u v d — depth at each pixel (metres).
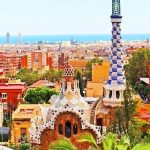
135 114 93.31
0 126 131.50
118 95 96.31
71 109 78.81
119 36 100.81
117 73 98.81
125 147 50.22
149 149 47.97
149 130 88.75
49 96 157.12
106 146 49.81
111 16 101.06
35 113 110.56
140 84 185.12
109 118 93.12
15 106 153.88
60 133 79.25
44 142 79.44
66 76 81.50
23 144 97.75
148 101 160.38
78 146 78.50
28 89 173.88
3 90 155.25
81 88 166.62
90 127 78.88
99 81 159.50
